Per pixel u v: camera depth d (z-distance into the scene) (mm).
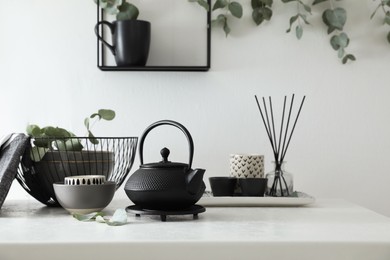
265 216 1229
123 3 1667
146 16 1695
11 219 1181
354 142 1711
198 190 1155
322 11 1714
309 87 1718
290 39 1714
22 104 1697
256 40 1710
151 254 901
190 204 1170
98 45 1662
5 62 1694
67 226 1077
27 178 1357
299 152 1716
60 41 1699
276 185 1460
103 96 1703
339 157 1710
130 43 1590
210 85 1709
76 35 1699
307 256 912
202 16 1702
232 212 1299
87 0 1699
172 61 1699
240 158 1486
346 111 1708
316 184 1713
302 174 1718
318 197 1716
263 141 1714
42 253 895
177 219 1175
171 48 1698
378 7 1717
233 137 1711
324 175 1719
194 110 1708
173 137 1704
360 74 1707
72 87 1701
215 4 1681
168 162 1184
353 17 1718
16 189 1692
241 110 1712
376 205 1711
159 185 1124
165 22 1698
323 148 1719
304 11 1711
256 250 908
